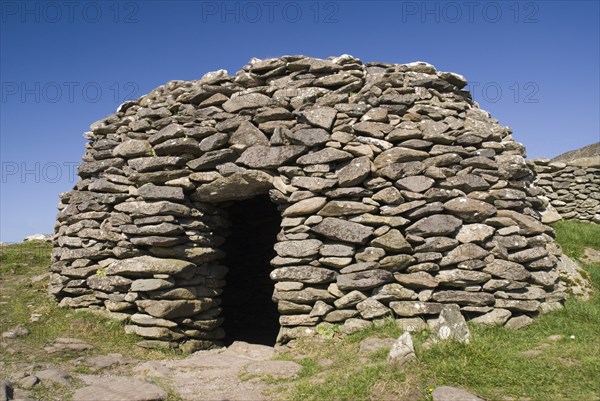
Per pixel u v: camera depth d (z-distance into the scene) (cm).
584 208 1355
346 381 477
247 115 700
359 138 667
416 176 649
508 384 443
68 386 506
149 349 659
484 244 644
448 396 417
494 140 703
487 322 610
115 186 738
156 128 739
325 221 648
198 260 712
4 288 845
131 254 711
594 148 1633
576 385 435
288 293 642
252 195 725
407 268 638
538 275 655
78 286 734
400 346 487
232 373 560
